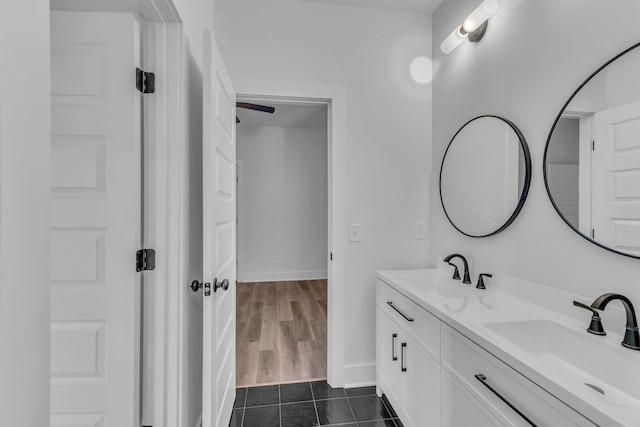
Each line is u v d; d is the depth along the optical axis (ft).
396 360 5.78
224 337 5.40
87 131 3.66
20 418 1.41
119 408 3.70
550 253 4.27
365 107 7.07
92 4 3.58
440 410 4.32
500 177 5.18
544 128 4.36
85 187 3.67
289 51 6.74
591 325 3.48
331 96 6.86
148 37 4.00
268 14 6.68
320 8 6.87
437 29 7.09
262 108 9.42
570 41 3.96
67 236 3.67
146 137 4.01
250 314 11.88
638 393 2.93
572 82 3.94
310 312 12.11
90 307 3.68
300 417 6.00
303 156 17.19
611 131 3.44
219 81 4.79
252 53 6.62
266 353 8.70
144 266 3.88
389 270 7.14
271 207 17.02
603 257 3.57
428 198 7.36
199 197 5.17
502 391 3.15
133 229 3.72
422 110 7.29
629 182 3.27
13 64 1.39
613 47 3.45
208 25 5.89
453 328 4.00
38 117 1.50
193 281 4.45
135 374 3.78
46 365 1.53
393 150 7.20
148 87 3.95
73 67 3.66
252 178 16.85
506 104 5.09
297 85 6.73
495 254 5.35
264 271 17.02
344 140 6.95
